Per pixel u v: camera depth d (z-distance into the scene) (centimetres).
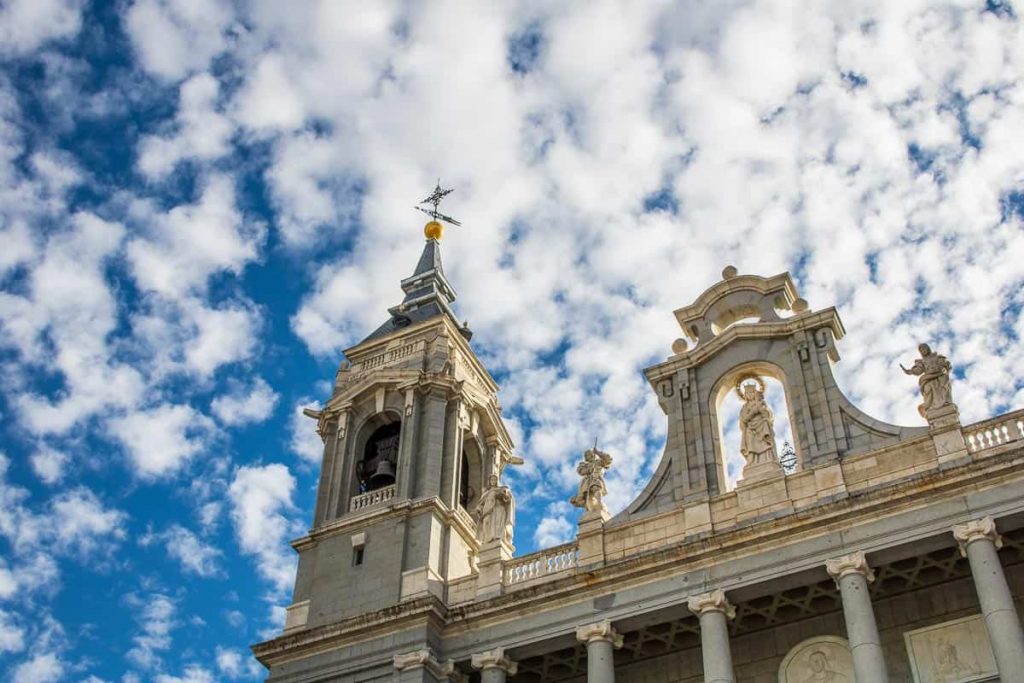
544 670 4116
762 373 4316
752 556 3716
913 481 3562
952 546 3509
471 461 5041
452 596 4272
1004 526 3441
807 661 3762
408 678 3956
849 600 3472
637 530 4050
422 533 4428
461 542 4581
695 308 4562
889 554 3544
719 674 3531
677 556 3809
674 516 4012
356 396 5000
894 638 3659
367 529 4547
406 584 4284
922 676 3556
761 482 3906
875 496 3597
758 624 3888
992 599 3262
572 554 4166
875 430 3894
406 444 4753
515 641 3953
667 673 3991
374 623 4138
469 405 5000
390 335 5244
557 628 3903
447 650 4069
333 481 4816
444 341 5094
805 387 4116
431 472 4641
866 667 3319
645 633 3959
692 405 4306
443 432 4806
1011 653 3134
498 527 4388
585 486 4278
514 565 4256
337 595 4397
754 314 4519
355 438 4944
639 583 3856
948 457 3631
